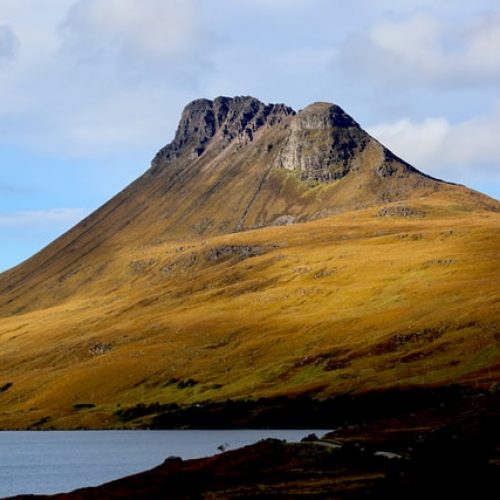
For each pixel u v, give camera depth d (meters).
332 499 77.19
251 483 89.00
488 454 91.50
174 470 100.69
